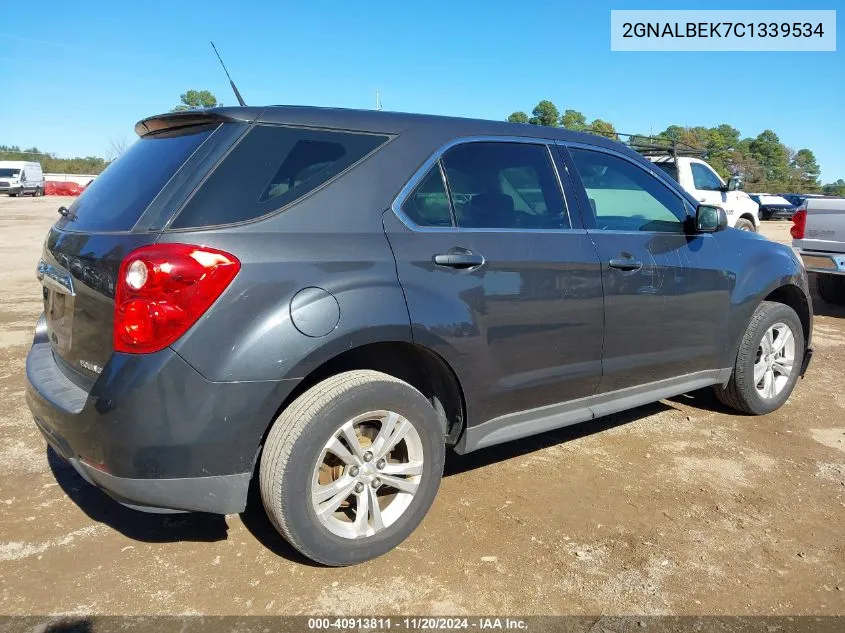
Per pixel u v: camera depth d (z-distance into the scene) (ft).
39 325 10.98
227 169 8.20
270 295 7.84
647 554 9.37
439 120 10.20
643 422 14.62
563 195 11.16
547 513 10.46
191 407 7.52
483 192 10.20
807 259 26.76
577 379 11.04
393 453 9.59
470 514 10.37
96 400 7.56
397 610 8.05
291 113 8.93
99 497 10.73
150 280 7.39
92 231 8.54
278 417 8.33
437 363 9.53
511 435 10.46
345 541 8.63
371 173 9.13
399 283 8.77
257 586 8.45
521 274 10.04
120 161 9.86
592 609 8.16
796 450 13.17
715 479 11.81
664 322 12.17
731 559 9.30
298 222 8.35
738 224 43.70
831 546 9.71
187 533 9.71
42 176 147.95
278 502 8.08
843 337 23.82
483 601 8.25
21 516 10.07
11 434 13.07
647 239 12.01
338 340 8.17
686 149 42.11
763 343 14.61
